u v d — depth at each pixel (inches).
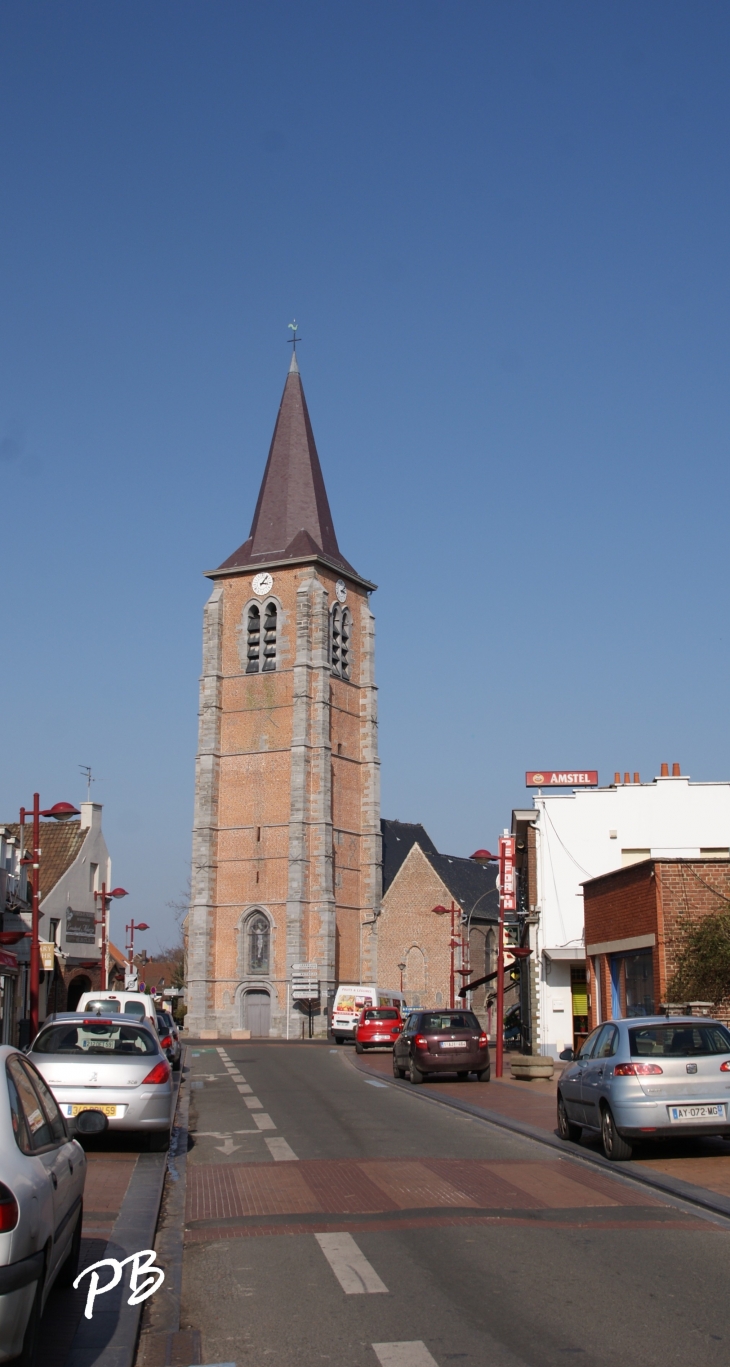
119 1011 1096.8
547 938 1475.1
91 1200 491.5
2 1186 247.8
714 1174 536.7
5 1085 279.7
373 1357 292.2
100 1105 605.6
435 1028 1154.0
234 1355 298.5
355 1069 1425.9
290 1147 661.3
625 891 1096.8
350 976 3149.6
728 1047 578.9
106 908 2161.7
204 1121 813.9
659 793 1494.8
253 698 3191.4
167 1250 409.1
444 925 3132.4
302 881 3026.6
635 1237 414.3
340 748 3233.3
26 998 1636.3
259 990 3046.3
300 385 3472.0
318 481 3403.1
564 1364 284.2
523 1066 1160.8
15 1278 243.1
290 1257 393.1
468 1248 400.2
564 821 1499.8
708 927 964.6
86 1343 305.4
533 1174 553.6
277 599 3213.6
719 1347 295.4
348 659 3321.9
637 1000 1078.4
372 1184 528.4
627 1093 565.9
